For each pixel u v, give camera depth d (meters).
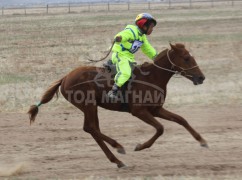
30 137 12.24
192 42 31.20
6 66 24.20
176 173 9.08
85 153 10.82
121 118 13.91
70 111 14.86
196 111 14.42
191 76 9.61
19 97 16.69
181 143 11.33
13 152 11.02
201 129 12.51
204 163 9.73
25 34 40.12
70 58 26.48
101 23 47.72
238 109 14.52
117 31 40.19
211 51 27.12
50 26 46.62
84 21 50.84
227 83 18.20
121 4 99.06
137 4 97.56
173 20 47.84
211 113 14.13
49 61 25.70
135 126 13.02
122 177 8.93
